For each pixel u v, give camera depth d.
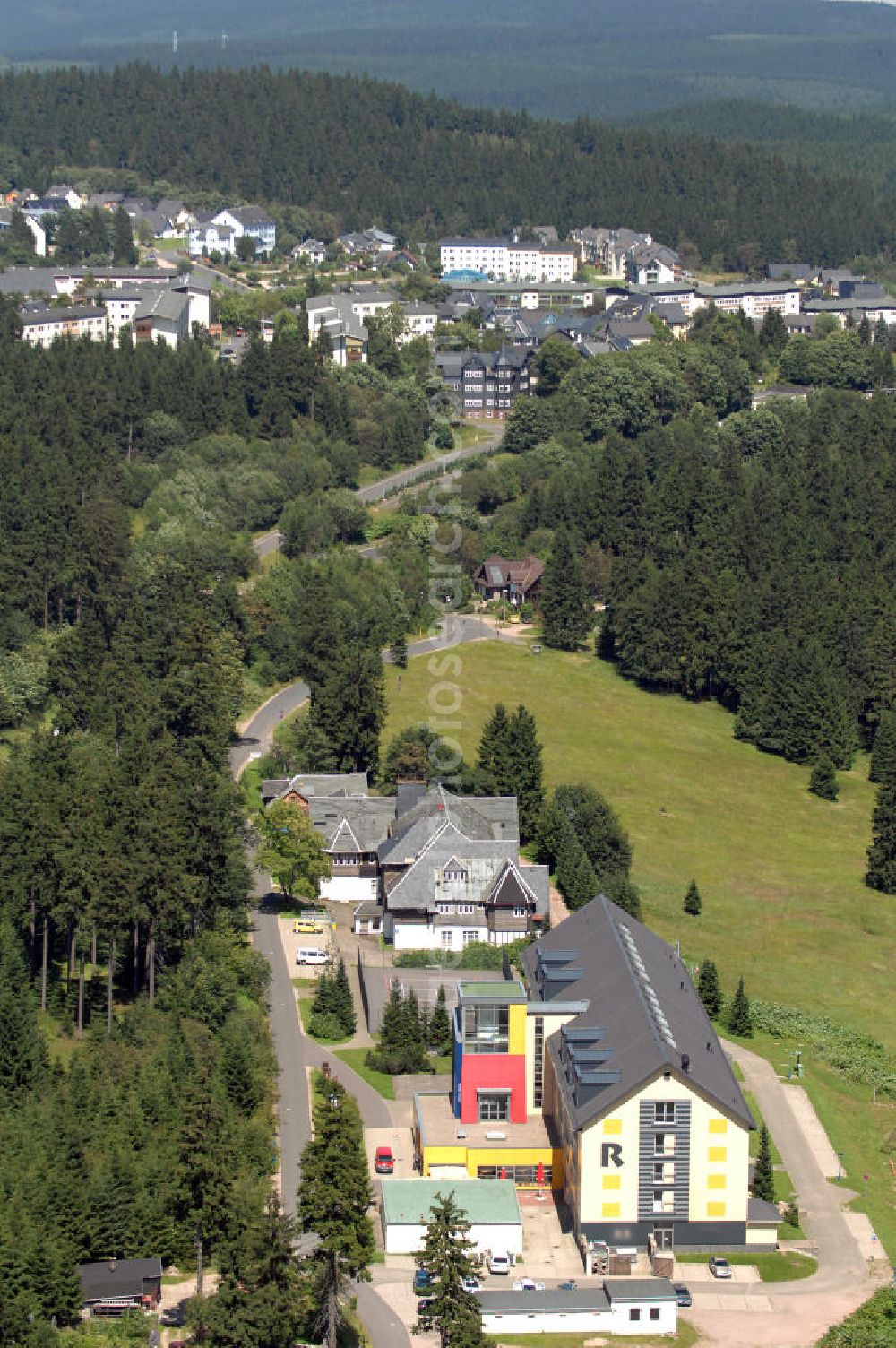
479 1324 175.25
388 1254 191.00
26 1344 169.38
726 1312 185.12
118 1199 185.75
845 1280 191.12
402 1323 180.38
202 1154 182.88
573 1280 188.75
